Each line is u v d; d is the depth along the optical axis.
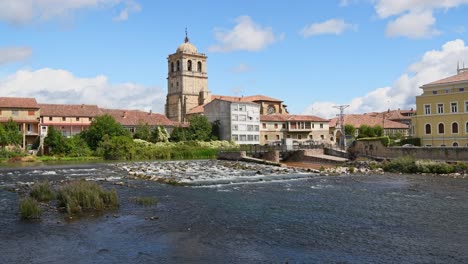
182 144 103.62
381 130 124.56
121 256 19.19
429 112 81.81
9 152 81.62
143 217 27.20
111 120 98.12
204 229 24.22
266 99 139.62
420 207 30.92
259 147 89.31
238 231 23.83
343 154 83.81
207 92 148.25
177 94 147.00
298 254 19.66
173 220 26.45
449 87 78.88
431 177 51.66
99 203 29.81
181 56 145.75
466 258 19.11
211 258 19.00
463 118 76.25
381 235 23.03
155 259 18.80
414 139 82.81
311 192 39.03
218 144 108.19
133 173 55.19
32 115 97.88
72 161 81.00
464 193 37.53
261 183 46.56
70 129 104.56
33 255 19.30
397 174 56.53
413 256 19.39
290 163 81.56
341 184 45.47
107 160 84.44
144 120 119.56
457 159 61.88
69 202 28.75
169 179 47.00
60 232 23.23
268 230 24.11
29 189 38.84
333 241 21.84
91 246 20.69
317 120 130.12
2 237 22.20
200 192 38.84
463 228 24.48
